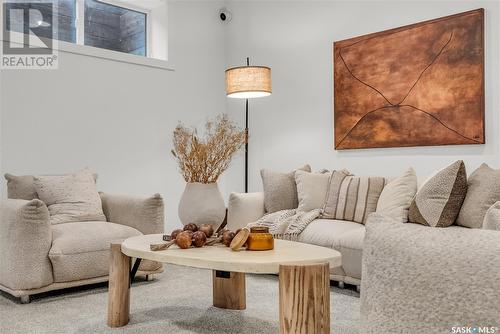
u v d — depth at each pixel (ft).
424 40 12.57
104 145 14.52
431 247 2.05
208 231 7.98
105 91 14.58
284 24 16.28
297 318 5.45
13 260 9.37
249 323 8.05
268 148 16.71
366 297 2.19
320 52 15.23
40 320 8.24
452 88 12.05
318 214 12.09
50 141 13.33
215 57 17.81
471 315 1.82
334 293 10.16
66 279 9.89
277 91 16.47
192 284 10.97
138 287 10.66
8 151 12.55
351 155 14.34
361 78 13.92
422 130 12.60
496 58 11.44
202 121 17.31
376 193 11.59
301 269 5.47
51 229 10.14
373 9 13.88
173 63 16.42
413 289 2.01
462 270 1.91
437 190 9.57
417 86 12.70
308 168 14.05
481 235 2.05
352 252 10.16
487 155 11.55
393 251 2.15
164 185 16.06
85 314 8.61
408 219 10.36
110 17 15.67
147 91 15.67
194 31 17.15
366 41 13.82
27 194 11.30
